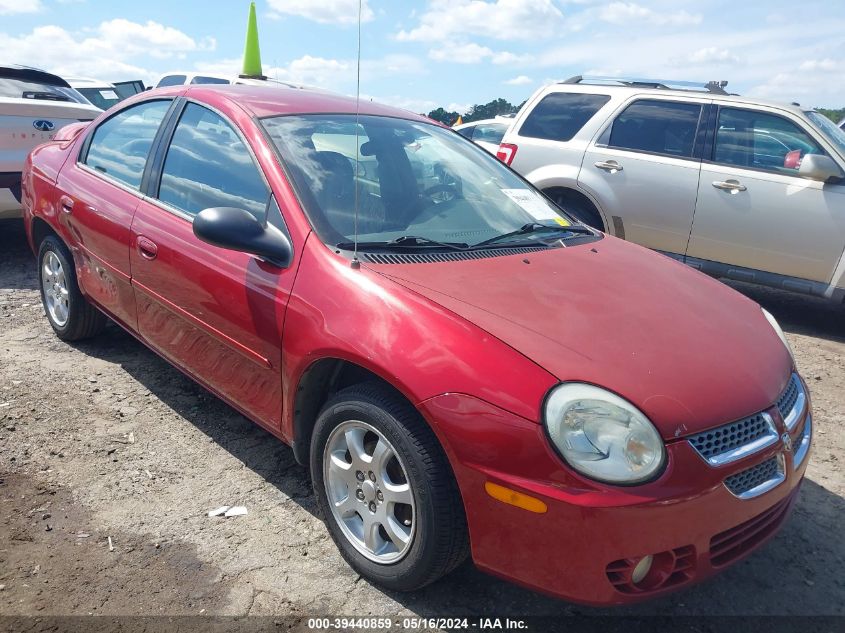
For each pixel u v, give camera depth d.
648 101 6.41
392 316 2.38
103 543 2.67
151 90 4.04
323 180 2.99
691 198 6.11
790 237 5.76
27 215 4.57
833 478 3.49
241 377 2.98
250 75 7.05
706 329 2.59
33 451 3.27
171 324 3.35
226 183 3.14
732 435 2.21
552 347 2.25
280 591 2.48
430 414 2.19
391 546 2.51
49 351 4.40
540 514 2.05
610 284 2.80
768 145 5.92
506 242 3.12
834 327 6.20
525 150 6.94
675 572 2.15
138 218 3.49
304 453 2.82
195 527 2.80
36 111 6.00
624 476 2.02
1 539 2.65
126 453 3.31
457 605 2.47
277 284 2.72
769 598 2.62
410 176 3.33
